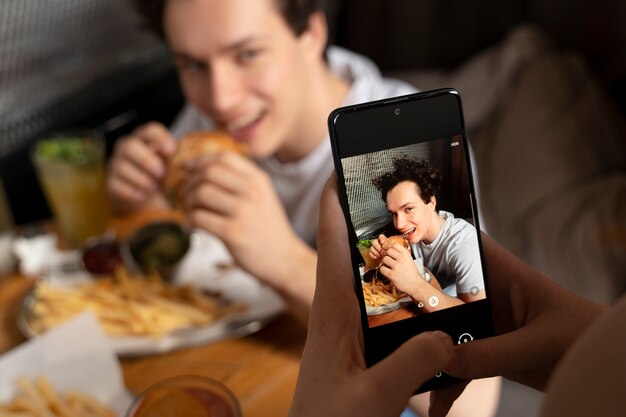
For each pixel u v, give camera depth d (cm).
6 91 140
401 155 38
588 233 125
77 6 153
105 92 167
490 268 41
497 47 193
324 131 103
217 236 85
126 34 170
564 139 152
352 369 35
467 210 38
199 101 99
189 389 56
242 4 88
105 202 107
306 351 36
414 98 38
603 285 117
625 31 179
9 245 96
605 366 22
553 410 23
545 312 38
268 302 82
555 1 187
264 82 93
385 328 38
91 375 69
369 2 212
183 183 98
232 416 55
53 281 91
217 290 86
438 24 207
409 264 38
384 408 33
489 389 51
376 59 219
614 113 164
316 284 37
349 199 38
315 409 33
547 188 143
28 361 69
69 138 115
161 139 107
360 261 37
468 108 174
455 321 38
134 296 83
